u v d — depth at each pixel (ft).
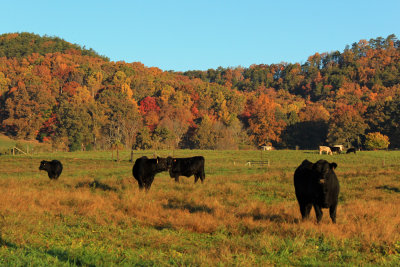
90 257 20.11
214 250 22.41
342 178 70.74
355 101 528.22
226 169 106.73
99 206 37.58
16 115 413.80
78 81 548.31
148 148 314.55
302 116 405.80
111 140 358.43
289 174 77.51
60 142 350.02
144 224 31.63
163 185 57.47
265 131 382.01
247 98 501.97
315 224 29.84
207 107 453.58
